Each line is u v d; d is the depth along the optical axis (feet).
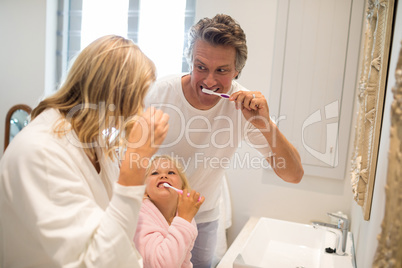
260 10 6.54
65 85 2.72
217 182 4.81
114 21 7.89
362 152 3.58
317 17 6.20
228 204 6.89
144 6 7.66
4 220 2.58
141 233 3.44
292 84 6.46
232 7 6.70
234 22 3.68
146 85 2.69
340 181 6.40
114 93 2.63
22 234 2.57
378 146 3.24
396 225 1.70
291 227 5.74
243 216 7.04
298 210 6.70
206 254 5.05
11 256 2.65
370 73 3.45
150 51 7.75
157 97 4.37
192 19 7.45
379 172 3.04
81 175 2.67
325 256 4.72
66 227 2.41
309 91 6.38
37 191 2.41
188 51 3.98
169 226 3.66
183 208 3.57
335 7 6.09
